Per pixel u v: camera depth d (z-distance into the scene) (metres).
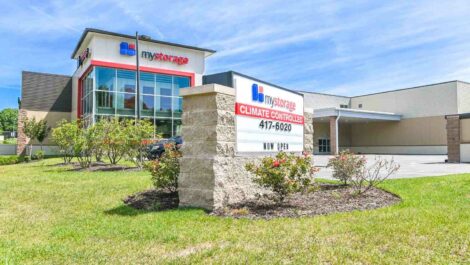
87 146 14.98
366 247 3.96
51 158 26.14
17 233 4.86
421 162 20.95
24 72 32.69
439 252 3.79
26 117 30.47
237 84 6.78
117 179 10.23
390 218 5.21
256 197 6.88
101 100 26.05
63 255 3.89
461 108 34.12
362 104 42.19
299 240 4.22
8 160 24.45
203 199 6.11
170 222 5.21
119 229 4.89
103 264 3.60
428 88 36.09
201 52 31.11
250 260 3.60
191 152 6.40
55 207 6.60
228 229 4.80
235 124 6.62
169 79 29.44
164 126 28.91
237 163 6.59
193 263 3.56
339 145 41.94
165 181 7.23
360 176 8.69
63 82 34.34
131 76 27.56
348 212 5.74
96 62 26.06
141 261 3.66
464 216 5.31
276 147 8.01
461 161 19.91
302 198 6.98
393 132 39.00
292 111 8.88
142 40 27.88
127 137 14.52
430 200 6.73
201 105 6.36
